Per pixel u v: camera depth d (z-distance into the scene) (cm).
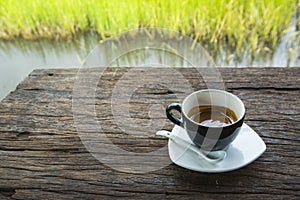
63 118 79
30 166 70
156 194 65
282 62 119
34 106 83
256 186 65
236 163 67
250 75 88
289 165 67
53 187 66
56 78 92
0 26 123
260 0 109
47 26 122
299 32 114
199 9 112
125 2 113
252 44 116
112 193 65
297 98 81
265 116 77
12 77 123
